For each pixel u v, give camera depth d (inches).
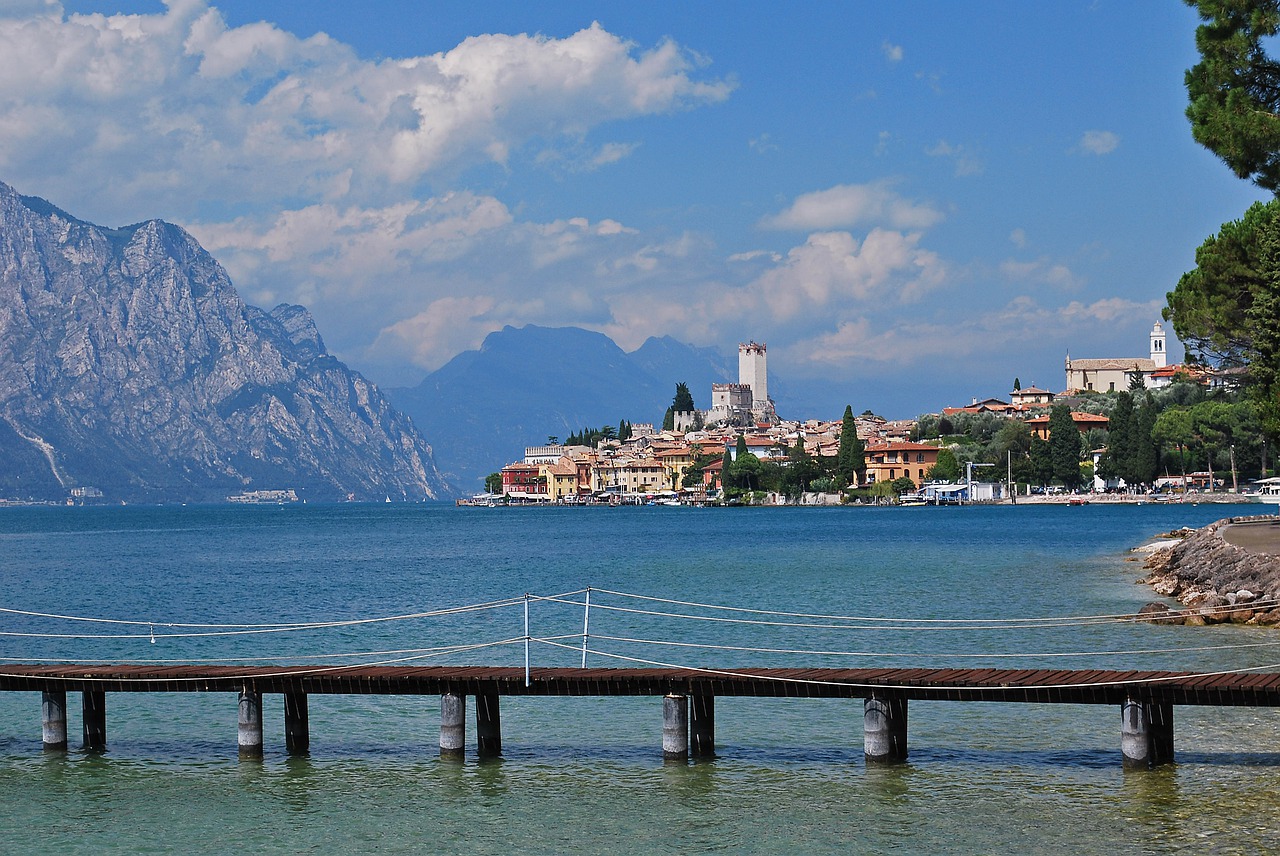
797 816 1072.8
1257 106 1624.0
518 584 3708.2
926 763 1222.9
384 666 1338.6
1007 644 1985.7
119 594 3553.2
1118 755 1232.2
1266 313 2516.0
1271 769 1155.3
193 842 1042.1
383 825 1073.5
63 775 1239.5
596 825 1061.8
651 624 2428.6
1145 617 2129.7
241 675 1305.4
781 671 1291.8
